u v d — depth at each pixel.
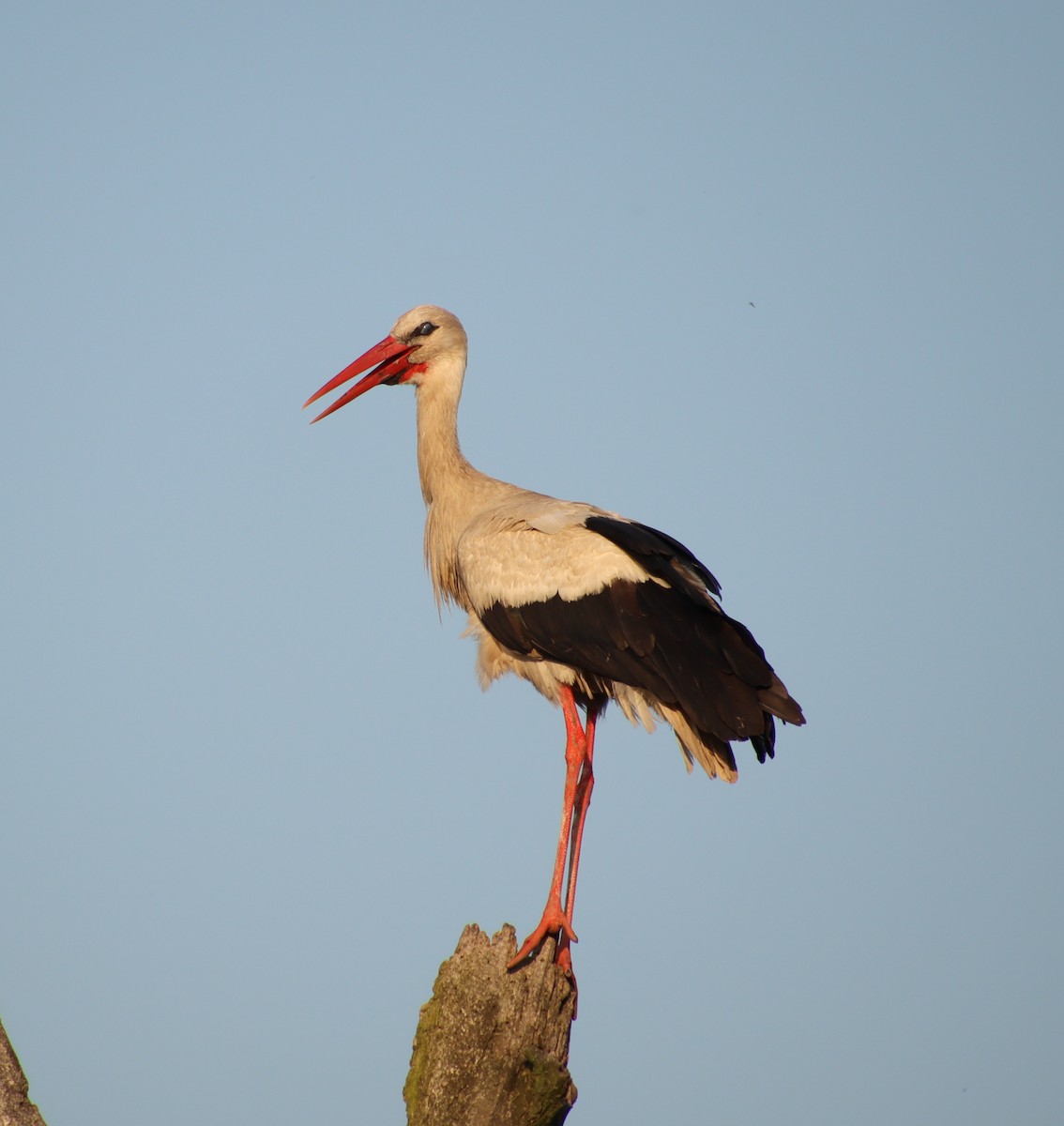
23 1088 7.99
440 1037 9.54
